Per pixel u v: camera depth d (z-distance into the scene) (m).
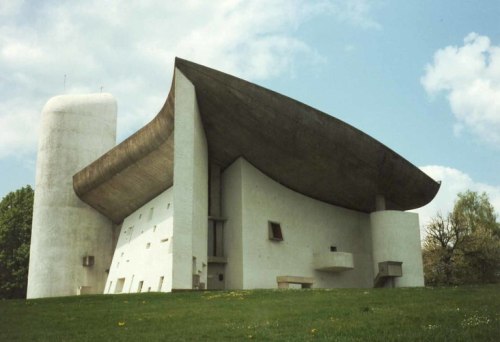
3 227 47.25
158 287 24.48
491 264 41.09
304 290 20.38
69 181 37.69
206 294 19.31
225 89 25.02
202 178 26.52
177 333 11.51
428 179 32.41
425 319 12.02
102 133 39.53
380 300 15.84
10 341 11.41
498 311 12.73
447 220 41.84
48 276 36.09
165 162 27.36
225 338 10.80
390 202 34.03
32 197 49.41
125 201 33.59
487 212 46.44
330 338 10.27
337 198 32.66
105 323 13.37
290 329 11.41
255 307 15.17
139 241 30.12
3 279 46.56
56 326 13.27
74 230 37.03
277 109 25.94
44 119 39.00
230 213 29.14
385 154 29.56
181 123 24.28
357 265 33.19
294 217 30.94
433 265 41.25
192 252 23.47
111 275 33.81
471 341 9.73
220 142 28.23
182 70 24.75
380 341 9.95
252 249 28.17
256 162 29.25
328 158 28.80
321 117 26.98
